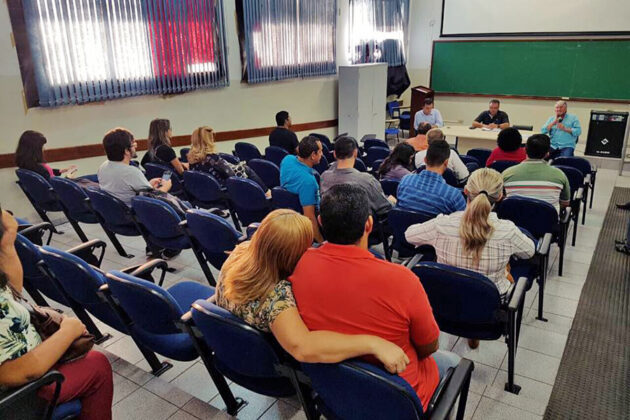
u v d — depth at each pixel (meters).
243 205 3.62
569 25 7.98
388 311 1.21
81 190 3.42
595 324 2.73
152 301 1.68
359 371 1.15
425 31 9.46
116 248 3.65
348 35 8.27
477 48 8.88
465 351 2.46
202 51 6.02
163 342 1.92
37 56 4.47
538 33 8.28
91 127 5.11
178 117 6.01
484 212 1.97
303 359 1.23
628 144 6.63
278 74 7.15
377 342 1.18
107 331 2.61
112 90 5.16
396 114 9.80
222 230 2.53
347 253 1.25
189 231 2.80
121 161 3.25
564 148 5.82
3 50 4.30
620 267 3.49
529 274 2.52
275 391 1.64
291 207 3.37
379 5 8.67
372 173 4.64
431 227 2.14
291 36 7.20
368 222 1.30
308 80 7.77
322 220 1.28
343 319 1.22
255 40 6.66
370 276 1.21
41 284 2.39
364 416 1.28
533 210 2.82
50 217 4.61
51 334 1.40
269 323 1.30
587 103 8.10
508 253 2.00
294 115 7.71
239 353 1.50
